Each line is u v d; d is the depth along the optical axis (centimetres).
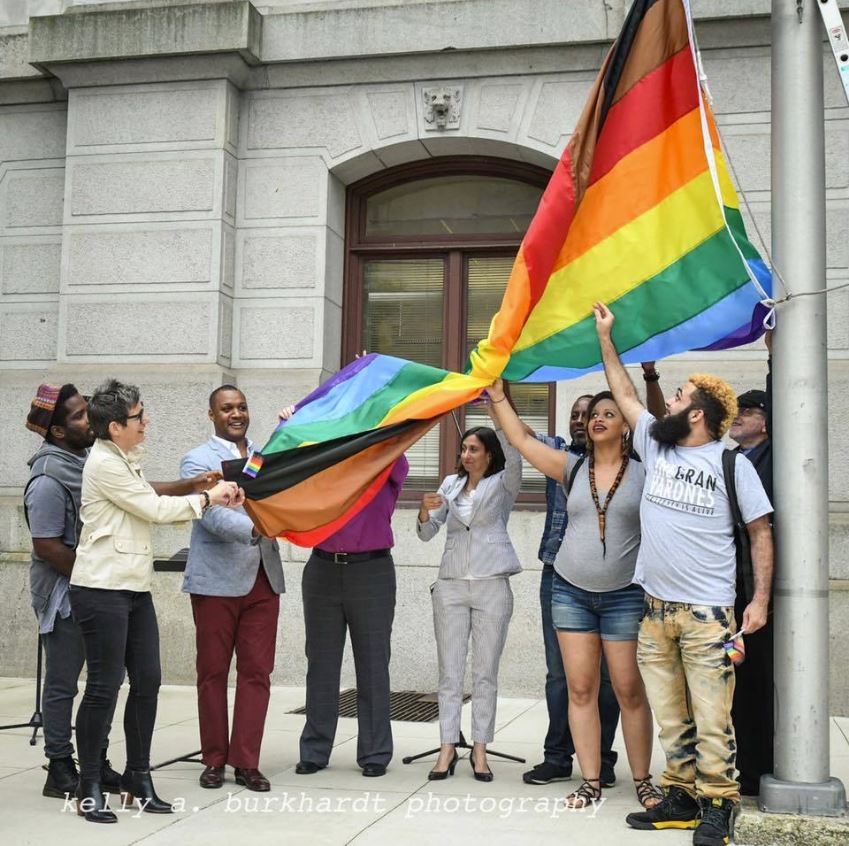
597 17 820
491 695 568
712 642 447
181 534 859
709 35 804
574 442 570
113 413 486
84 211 894
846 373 766
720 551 452
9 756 611
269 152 889
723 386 465
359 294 920
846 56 475
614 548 496
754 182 798
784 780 455
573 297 518
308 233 878
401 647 831
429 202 916
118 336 880
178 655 848
